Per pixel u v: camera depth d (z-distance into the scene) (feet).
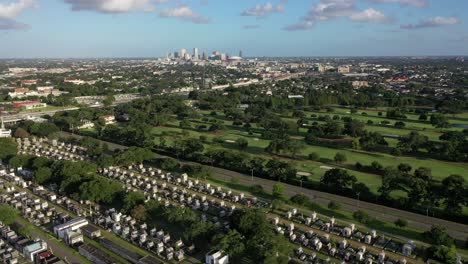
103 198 476.54
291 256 358.43
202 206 476.54
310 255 358.84
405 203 464.24
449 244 361.10
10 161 625.41
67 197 515.50
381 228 417.49
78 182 513.04
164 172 619.26
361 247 367.66
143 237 387.55
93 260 358.43
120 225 422.41
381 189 488.44
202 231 375.04
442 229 370.73
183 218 411.34
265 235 354.74
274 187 502.38
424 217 444.55
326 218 443.73
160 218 442.91
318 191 530.68
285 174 565.53
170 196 513.04
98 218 437.99
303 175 583.17
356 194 502.38
